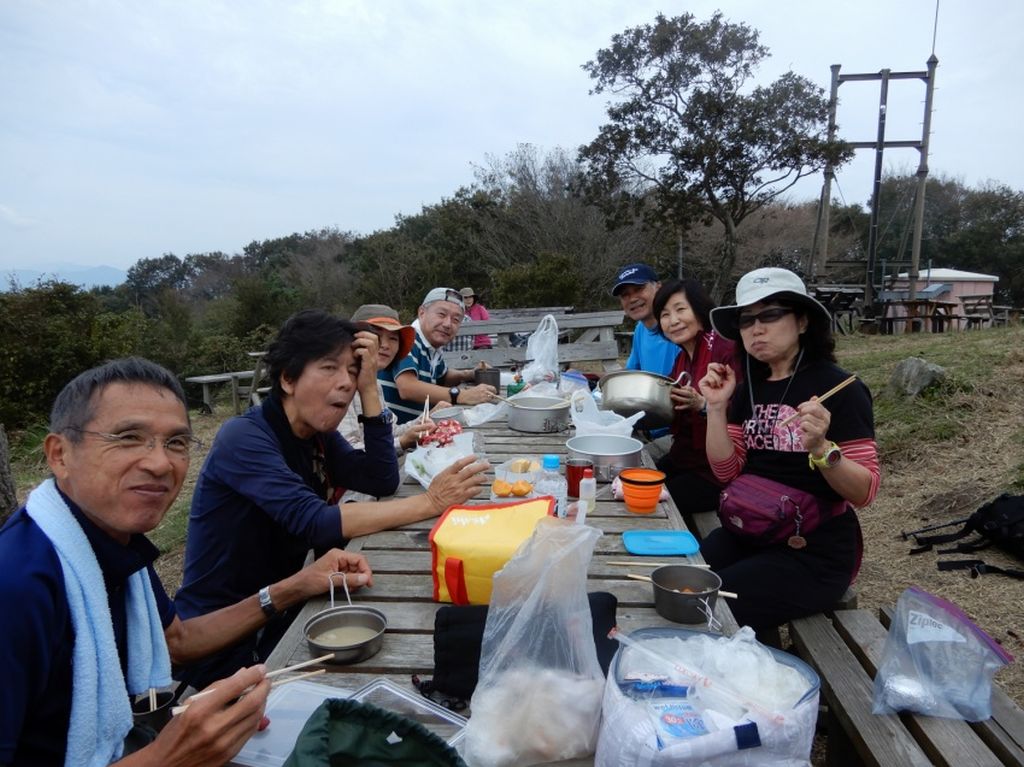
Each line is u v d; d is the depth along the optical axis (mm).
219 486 1912
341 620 1488
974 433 4516
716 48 14484
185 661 1587
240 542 1933
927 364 5199
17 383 9344
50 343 9633
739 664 1090
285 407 2016
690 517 3105
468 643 1262
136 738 1182
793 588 2104
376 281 22438
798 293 2123
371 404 2293
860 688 1785
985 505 3457
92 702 1055
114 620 1205
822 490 2150
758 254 21812
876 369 6266
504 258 20516
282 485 1873
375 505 2012
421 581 1750
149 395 1105
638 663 1104
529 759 1079
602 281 19141
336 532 1905
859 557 2238
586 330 6438
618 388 3117
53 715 1055
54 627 1024
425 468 2584
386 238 23109
